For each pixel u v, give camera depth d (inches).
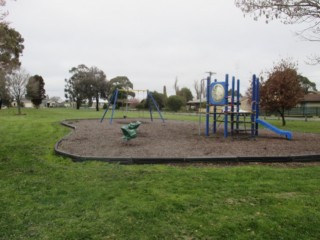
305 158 257.3
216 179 187.3
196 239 109.6
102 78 2285.9
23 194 159.0
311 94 1942.7
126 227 118.3
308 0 347.6
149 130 526.6
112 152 285.9
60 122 729.6
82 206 140.4
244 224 120.8
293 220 124.5
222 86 414.0
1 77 1093.8
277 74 741.3
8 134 465.7
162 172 206.1
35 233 113.4
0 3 353.1
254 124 443.2
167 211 134.3
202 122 775.1
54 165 232.1
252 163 245.8
